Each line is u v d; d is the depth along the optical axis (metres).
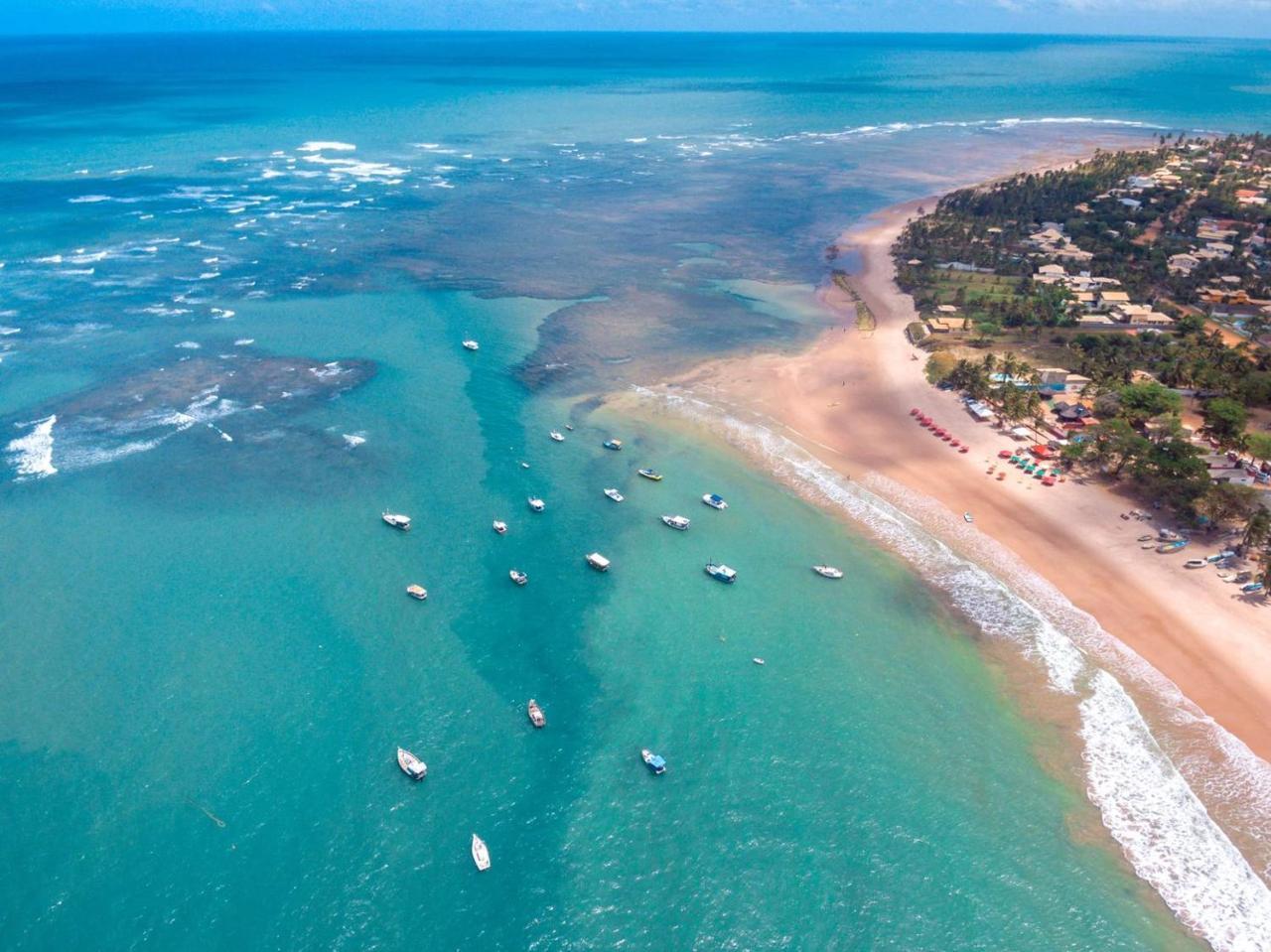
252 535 94.06
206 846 61.25
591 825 64.19
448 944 55.78
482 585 88.50
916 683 77.62
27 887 58.03
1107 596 87.75
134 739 69.25
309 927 56.38
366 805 64.81
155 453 108.25
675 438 117.75
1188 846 62.59
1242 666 78.50
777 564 93.06
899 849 62.78
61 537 92.12
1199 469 99.12
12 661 76.19
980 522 99.69
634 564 92.44
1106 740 71.38
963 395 129.38
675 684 77.12
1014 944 56.72
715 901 59.09
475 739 70.81
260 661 77.38
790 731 72.50
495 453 112.31
